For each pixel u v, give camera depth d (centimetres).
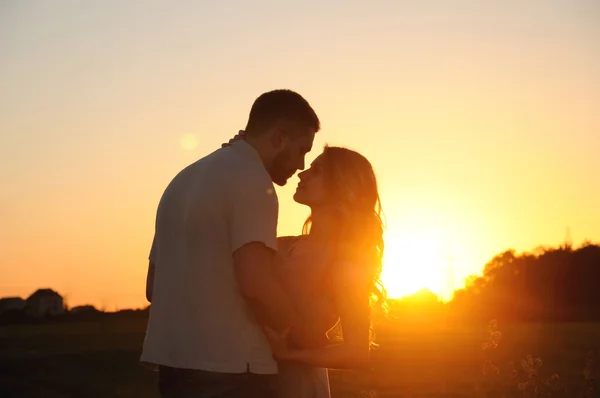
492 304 6153
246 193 442
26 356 2900
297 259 490
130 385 2028
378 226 517
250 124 477
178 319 445
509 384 1204
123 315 7556
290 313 443
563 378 1541
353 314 481
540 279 8012
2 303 7712
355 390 1709
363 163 525
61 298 7769
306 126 476
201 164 460
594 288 8269
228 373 437
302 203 527
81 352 3167
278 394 495
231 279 443
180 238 451
